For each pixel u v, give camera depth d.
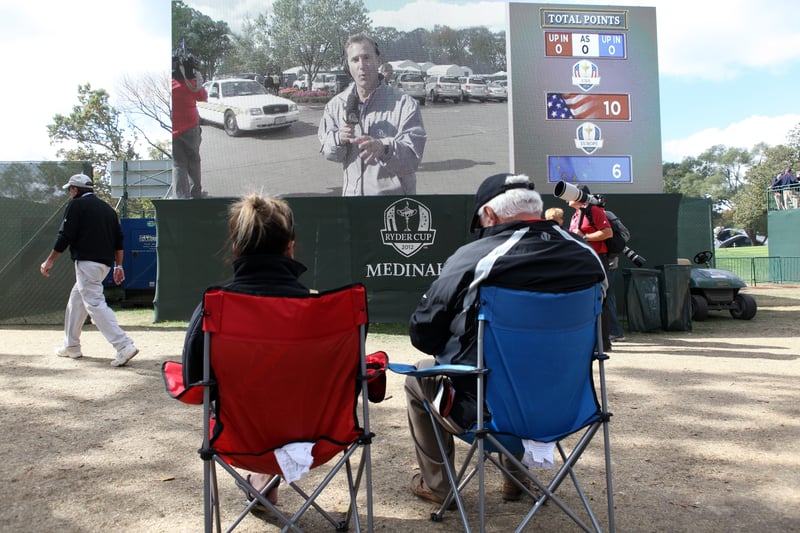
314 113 14.00
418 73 14.28
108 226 6.14
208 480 2.19
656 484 3.22
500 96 14.54
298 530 2.26
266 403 2.23
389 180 14.13
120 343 6.04
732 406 4.64
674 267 8.43
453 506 3.01
